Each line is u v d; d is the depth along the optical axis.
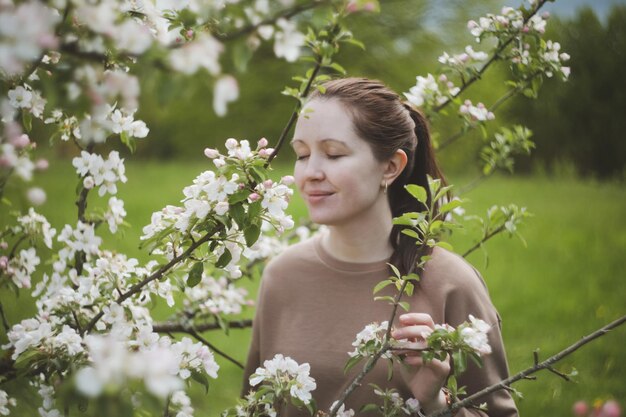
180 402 1.64
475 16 15.38
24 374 1.53
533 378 1.38
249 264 2.34
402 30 14.99
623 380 3.54
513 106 14.67
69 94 0.95
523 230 7.14
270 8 1.01
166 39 1.17
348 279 1.67
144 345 1.40
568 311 4.80
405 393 1.57
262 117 16.30
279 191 1.31
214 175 1.33
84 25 0.96
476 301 1.62
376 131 1.56
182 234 1.39
